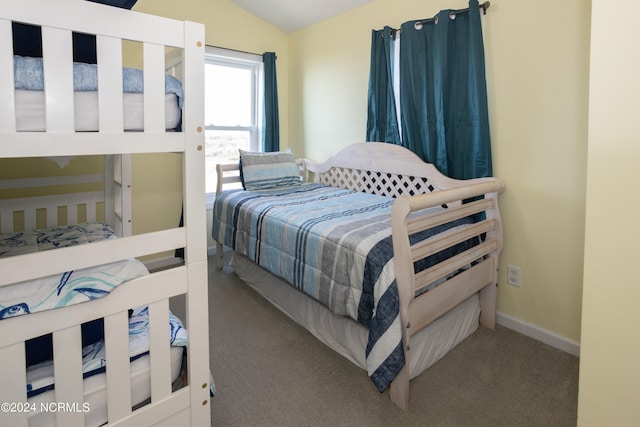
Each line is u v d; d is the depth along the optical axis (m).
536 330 2.07
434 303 1.70
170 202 3.19
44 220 2.54
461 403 1.58
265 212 2.36
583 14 1.76
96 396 0.97
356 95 3.04
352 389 1.67
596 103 0.78
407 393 1.55
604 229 0.79
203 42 1.04
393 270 1.54
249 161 3.07
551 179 1.94
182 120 1.04
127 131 0.96
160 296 1.04
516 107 2.04
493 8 2.07
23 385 0.84
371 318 1.59
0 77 0.77
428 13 2.41
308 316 2.13
